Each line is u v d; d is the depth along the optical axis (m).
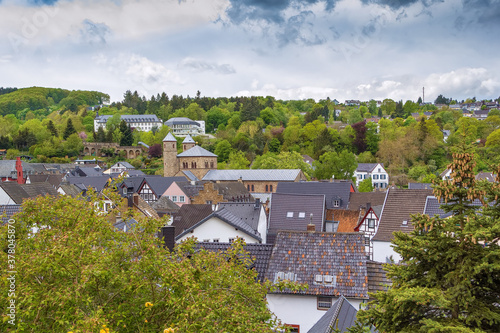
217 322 15.95
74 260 15.91
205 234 41.69
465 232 15.16
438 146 165.00
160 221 18.22
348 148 195.50
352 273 29.27
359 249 30.83
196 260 17.42
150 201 106.75
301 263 30.42
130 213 19.42
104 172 172.38
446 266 16.22
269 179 134.88
